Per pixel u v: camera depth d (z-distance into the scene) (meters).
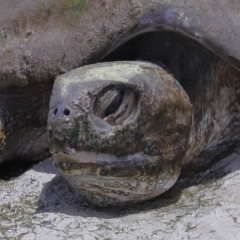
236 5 5.34
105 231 4.45
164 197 5.01
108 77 4.53
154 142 4.66
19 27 5.91
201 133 5.44
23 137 6.02
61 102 4.41
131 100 4.56
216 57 5.45
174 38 5.36
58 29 5.60
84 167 4.48
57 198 5.07
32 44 5.64
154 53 5.40
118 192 4.70
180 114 4.84
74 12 5.59
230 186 4.99
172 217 4.61
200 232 4.34
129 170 4.57
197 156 5.49
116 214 4.77
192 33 5.09
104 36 5.22
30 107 5.90
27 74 5.57
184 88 5.41
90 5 5.50
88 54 5.27
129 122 4.53
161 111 4.65
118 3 5.28
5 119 5.83
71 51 5.36
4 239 4.48
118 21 5.20
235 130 5.75
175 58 5.41
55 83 4.58
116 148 4.50
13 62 5.67
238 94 5.64
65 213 4.79
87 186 4.63
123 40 5.20
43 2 5.89
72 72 4.66
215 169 5.45
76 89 4.45
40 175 5.47
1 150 5.83
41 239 4.42
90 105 4.42
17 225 4.68
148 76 4.67
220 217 4.50
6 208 4.99
